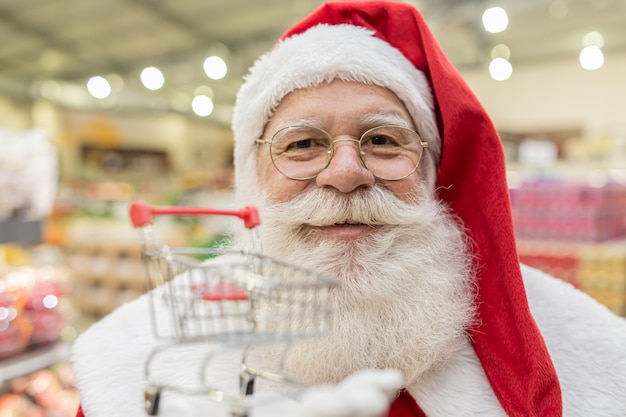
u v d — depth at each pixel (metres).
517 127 6.79
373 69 0.88
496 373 0.86
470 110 0.90
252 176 1.01
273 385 0.84
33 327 1.95
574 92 6.51
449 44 5.95
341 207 0.85
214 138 11.35
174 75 7.80
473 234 0.95
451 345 0.89
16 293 1.91
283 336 0.49
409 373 0.86
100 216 4.39
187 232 3.76
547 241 3.11
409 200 0.91
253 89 1.00
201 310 0.72
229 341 0.48
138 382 0.90
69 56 6.67
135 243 3.60
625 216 3.46
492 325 0.89
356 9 0.99
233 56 6.32
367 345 0.84
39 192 2.07
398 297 0.87
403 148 0.92
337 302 0.84
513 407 0.82
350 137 0.87
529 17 5.12
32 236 1.93
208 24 5.57
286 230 0.90
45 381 2.07
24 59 6.79
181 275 0.65
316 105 0.88
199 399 0.62
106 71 7.34
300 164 0.90
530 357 0.81
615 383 0.89
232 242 1.08
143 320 1.00
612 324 0.97
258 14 5.29
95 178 9.00
